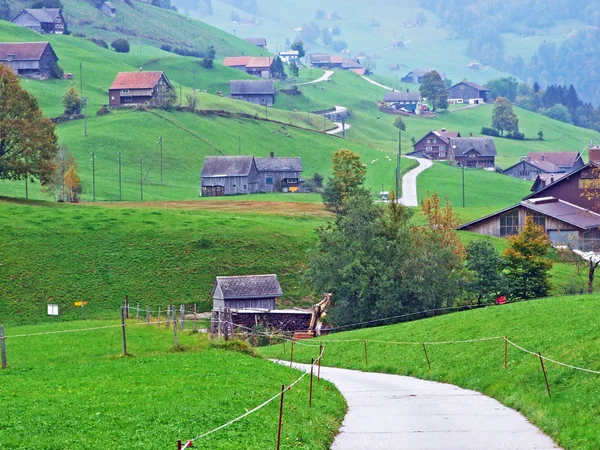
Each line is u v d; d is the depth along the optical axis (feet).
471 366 249.96
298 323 450.30
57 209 648.79
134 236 598.75
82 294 519.60
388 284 442.91
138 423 167.22
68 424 167.02
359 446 162.81
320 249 476.13
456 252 485.97
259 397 194.18
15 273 530.27
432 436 170.40
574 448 154.20
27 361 274.36
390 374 278.26
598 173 628.28
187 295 530.27
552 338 242.99
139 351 294.05
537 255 473.26
